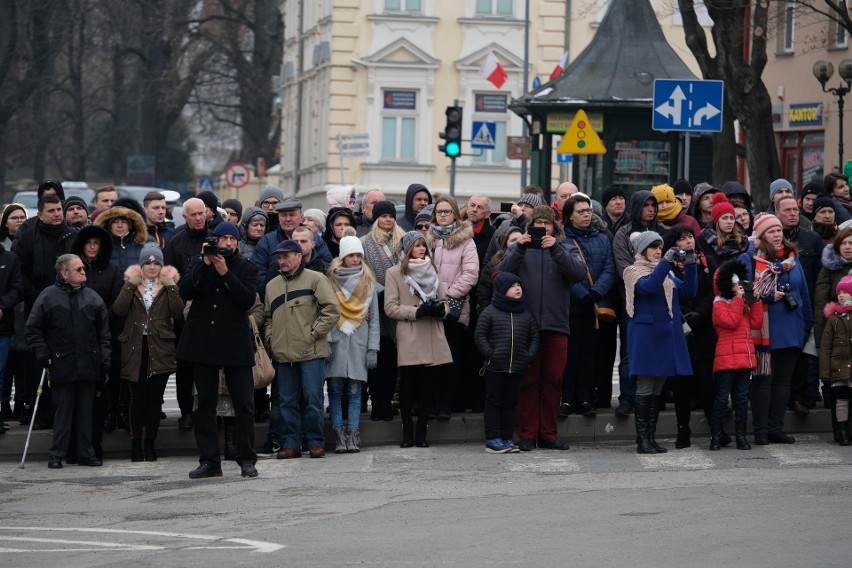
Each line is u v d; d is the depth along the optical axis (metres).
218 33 181.00
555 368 36.16
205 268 32.75
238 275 32.91
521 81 124.25
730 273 35.31
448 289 37.22
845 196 42.19
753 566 22.23
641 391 35.53
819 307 37.16
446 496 29.80
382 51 123.81
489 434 36.09
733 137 65.94
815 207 38.69
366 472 33.38
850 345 36.12
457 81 124.56
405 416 37.03
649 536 24.80
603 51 71.50
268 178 167.62
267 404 38.31
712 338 36.38
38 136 174.00
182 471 34.47
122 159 196.38
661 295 35.00
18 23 146.62
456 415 38.44
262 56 174.25
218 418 38.09
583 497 29.20
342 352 36.25
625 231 37.28
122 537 25.86
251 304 33.00
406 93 124.94
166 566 22.64
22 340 37.31
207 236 34.25
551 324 35.91
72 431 35.53
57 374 34.69
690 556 23.05
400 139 125.25
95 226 35.75
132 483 32.78
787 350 36.78
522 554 23.38
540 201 39.06
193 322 33.09
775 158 64.44
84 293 34.94
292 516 27.80
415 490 30.70
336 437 36.78
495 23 123.81
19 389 38.97
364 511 28.14
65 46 167.75
